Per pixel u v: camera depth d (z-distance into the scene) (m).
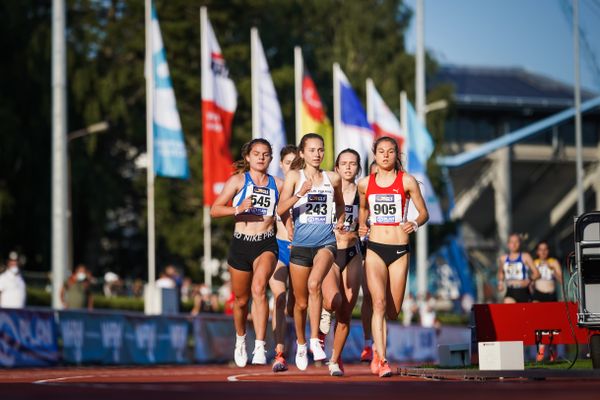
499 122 196.50
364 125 84.25
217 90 70.81
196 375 35.41
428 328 89.38
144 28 141.12
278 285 36.88
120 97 135.12
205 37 70.88
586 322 31.47
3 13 132.62
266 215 33.03
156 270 152.62
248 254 33.03
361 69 162.50
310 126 79.88
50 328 53.78
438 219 94.31
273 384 25.81
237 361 34.19
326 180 33.03
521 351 30.42
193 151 144.50
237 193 33.03
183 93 143.00
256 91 76.56
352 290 34.19
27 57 130.38
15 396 20.56
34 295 81.94
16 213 131.25
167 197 138.50
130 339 59.16
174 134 69.62
